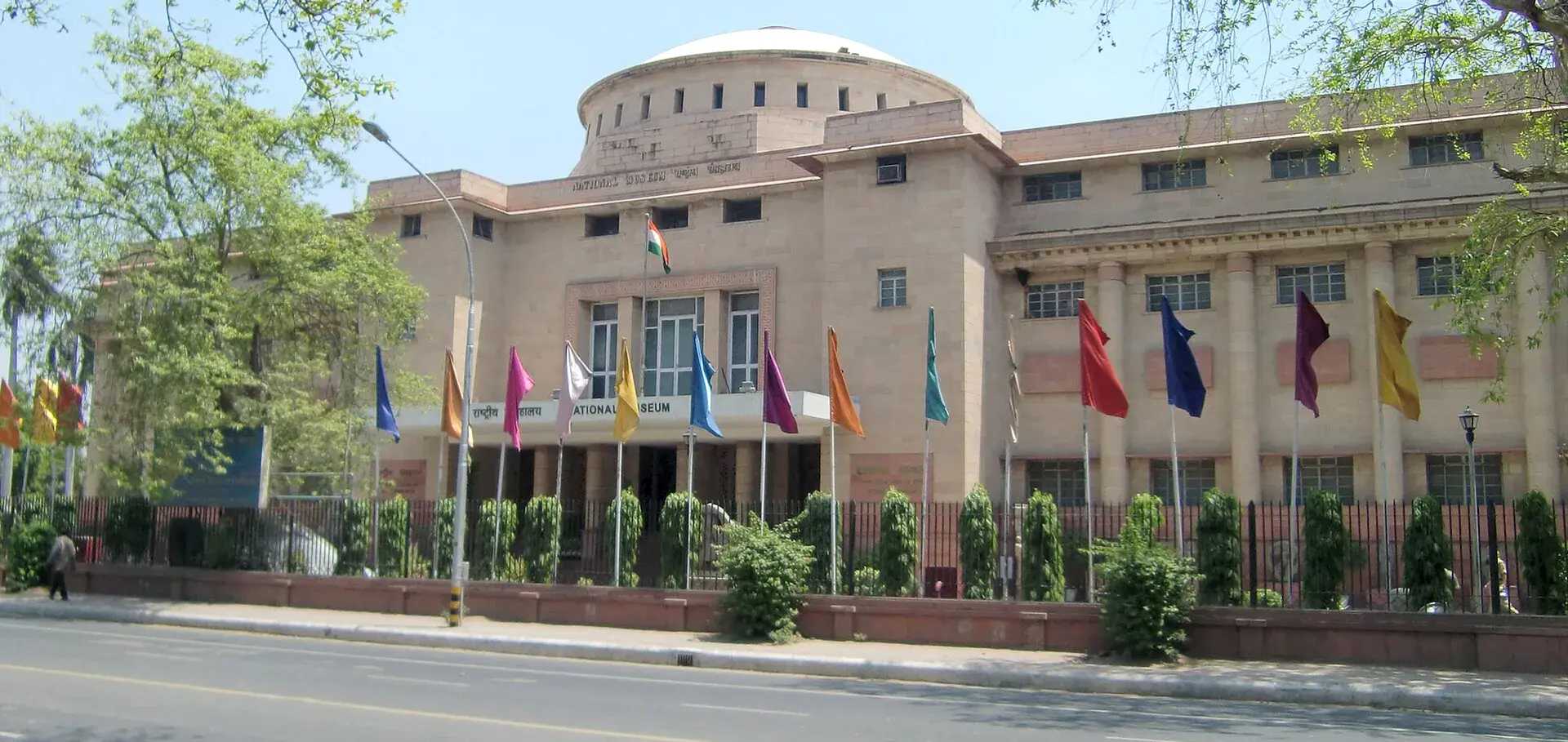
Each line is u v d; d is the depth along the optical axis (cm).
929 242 3366
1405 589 1973
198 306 2939
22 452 5922
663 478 3891
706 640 2188
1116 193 3481
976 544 2258
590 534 2839
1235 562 2030
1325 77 2005
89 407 3725
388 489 3900
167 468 2953
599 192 4022
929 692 1641
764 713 1364
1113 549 1961
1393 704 1542
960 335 3288
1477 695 1506
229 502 3075
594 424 3444
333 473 3228
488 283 4047
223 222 3072
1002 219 3600
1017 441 3238
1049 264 3459
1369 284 3152
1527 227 2086
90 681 1565
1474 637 1761
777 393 2534
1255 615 1891
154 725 1209
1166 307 2200
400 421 3691
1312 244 3198
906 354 3350
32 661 1797
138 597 3095
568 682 1666
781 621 2167
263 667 1783
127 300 2972
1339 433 3161
